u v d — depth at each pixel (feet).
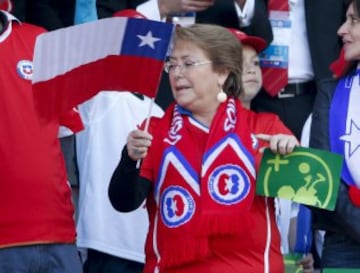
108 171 48.32
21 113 41.70
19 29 42.78
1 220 41.06
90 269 48.44
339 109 42.96
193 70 41.01
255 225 40.52
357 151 42.37
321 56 54.90
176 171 40.45
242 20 54.44
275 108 54.80
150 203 41.24
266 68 54.80
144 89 40.11
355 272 41.47
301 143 51.44
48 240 41.57
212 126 40.81
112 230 47.91
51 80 39.55
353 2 42.88
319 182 40.09
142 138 39.58
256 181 40.42
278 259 40.81
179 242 40.06
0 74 41.81
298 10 55.36
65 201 42.34
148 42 39.70
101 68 39.86
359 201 41.78
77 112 44.21
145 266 41.24
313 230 46.11
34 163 41.47
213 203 40.14
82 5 52.24
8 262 41.09
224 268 40.14
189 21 53.36
